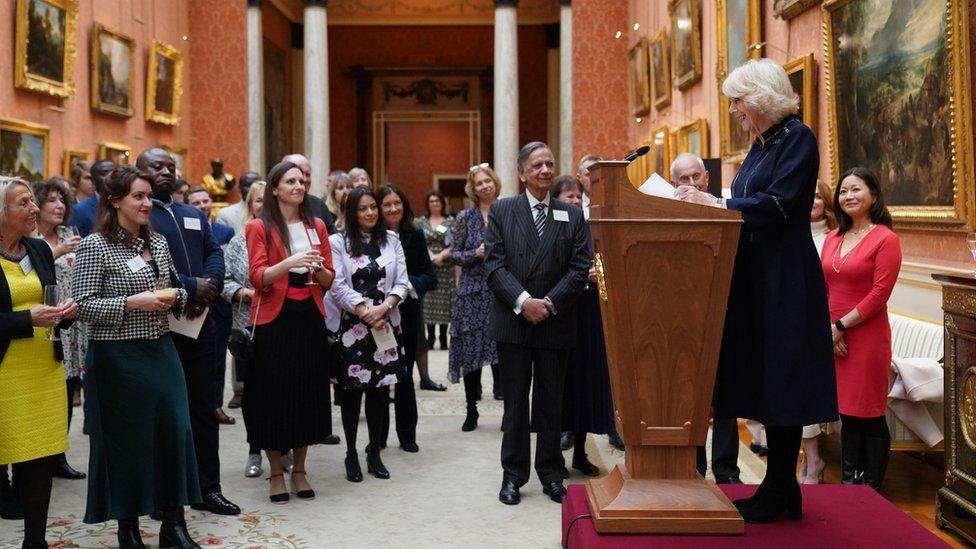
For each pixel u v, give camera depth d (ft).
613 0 53.01
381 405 18.84
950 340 14.49
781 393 11.00
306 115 55.47
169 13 47.75
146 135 44.80
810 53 25.95
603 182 11.22
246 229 16.99
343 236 18.89
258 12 53.83
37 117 34.19
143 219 13.84
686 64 39.01
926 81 19.54
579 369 18.45
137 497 13.55
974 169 17.99
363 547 14.33
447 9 72.74
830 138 24.63
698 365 11.30
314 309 17.13
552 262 16.37
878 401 16.03
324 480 18.52
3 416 12.93
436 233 33.27
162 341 13.98
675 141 41.16
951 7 18.10
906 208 20.67
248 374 16.71
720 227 11.00
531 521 15.60
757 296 11.26
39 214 20.16
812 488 13.21
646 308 11.24
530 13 71.67
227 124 51.24
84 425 22.44
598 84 53.01
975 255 13.85
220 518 15.89
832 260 16.69
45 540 13.85
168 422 13.85
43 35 33.73
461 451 20.88
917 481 18.15
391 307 18.53
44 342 13.35
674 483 11.46
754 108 11.21
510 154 54.19
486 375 32.09
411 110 73.61
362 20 72.74
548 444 16.94
